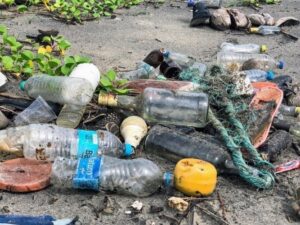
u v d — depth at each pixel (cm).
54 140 85
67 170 78
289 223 76
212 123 96
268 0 244
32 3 199
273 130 101
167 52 132
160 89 100
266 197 82
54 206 77
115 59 146
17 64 122
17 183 79
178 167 80
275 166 91
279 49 168
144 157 91
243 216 77
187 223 75
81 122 97
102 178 78
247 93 106
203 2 201
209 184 79
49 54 133
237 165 84
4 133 86
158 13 213
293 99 117
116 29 182
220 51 155
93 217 75
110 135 87
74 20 186
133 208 77
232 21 188
